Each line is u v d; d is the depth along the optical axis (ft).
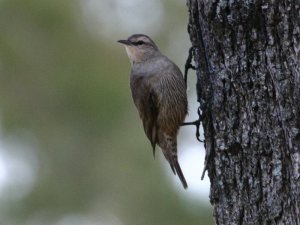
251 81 25.43
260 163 25.27
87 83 48.98
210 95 26.53
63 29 50.37
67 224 48.01
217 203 26.37
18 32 50.29
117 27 51.57
